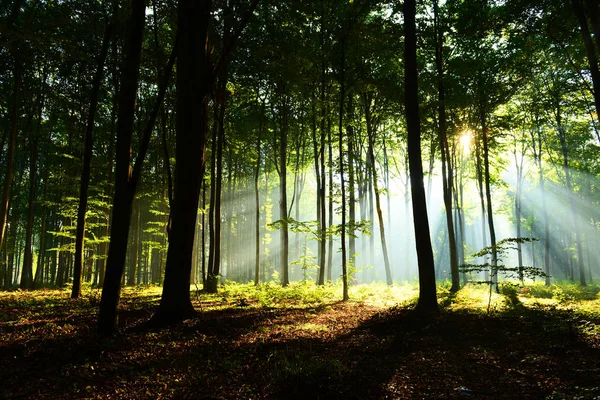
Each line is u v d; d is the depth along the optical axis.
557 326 7.96
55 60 16.12
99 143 27.48
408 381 5.57
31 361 6.13
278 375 5.61
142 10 7.69
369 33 14.39
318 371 5.57
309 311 12.02
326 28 17.42
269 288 20.17
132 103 7.63
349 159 16.62
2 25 10.57
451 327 8.57
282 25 18.58
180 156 9.80
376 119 23.92
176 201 9.77
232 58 18.09
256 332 8.72
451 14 17.23
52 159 27.64
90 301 12.94
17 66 16.31
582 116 22.70
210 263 18.77
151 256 34.12
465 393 5.04
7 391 4.96
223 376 5.80
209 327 8.95
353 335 8.47
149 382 5.47
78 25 14.95
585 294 16.56
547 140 25.78
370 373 5.89
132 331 8.25
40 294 17.09
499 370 5.91
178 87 9.88
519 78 19.81
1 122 21.00
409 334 8.24
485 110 19.80
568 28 13.81
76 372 5.68
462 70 17.80
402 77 20.16
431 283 10.43
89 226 19.75
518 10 13.80
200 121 9.86
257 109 24.16
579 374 5.38
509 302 12.56
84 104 21.03
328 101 18.59
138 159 7.70
